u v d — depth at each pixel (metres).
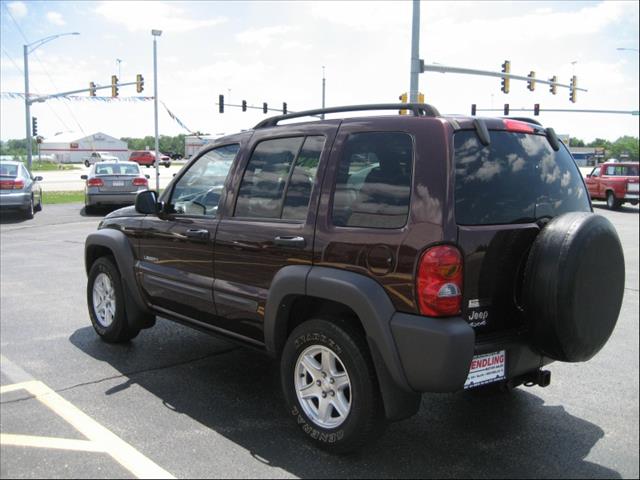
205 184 4.54
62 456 3.46
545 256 3.24
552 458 3.50
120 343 5.59
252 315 3.98
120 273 5.33
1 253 10.99
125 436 3.72
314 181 3.70
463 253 3.14
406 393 3.27
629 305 7.68
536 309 3.26
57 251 11.26
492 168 3.40
